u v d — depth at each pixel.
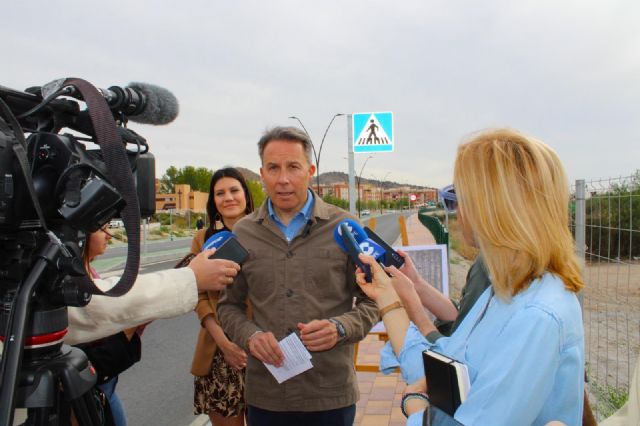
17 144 1.28
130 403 4.75
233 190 3.34
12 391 1.19
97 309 1.74
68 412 1.53
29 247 1.38
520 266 1.38
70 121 1.59
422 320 1.94
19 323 1.25
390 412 4.29
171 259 21.28
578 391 1.36
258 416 2.54
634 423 1.22
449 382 1.34
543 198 1.40
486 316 1.46
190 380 5.40
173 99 1.72
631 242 3.41
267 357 2.33
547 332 1.29
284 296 2.48
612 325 5.50
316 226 2.54
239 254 2.29
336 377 2.48
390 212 115.44
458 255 15.18
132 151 1.56
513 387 1.28
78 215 1.31
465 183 1.45
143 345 6.86
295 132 2.55
